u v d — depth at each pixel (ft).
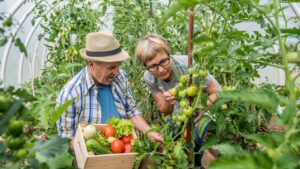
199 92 5.79
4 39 3.16
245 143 6.53
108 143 7.38
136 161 7.31
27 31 18.39
